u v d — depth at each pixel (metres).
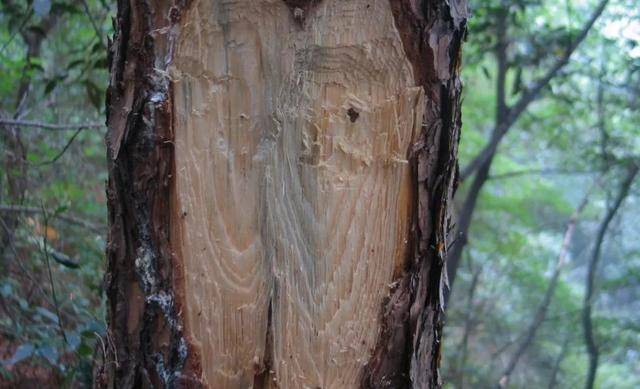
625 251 4.19
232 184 1.28
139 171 1.27
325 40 1.27
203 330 1.29
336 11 1.26
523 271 4.42
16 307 1.88
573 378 4.07
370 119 1.28
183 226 1.28
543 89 2.85
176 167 1.27
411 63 1.27
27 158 2.13
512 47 2.98
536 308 4.21
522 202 4.70
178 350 1.29
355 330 1.30
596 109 3.29
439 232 1.31
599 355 3.47
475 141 4.20
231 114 1.28
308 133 1.28
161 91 1.26
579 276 5.84
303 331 1.30
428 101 1.28
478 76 4.18
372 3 1.26
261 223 1.29
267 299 1.30
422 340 1.33
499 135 2.63
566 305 4.20
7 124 1.86
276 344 1.30
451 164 1.31
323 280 1.30
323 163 1.29
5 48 2.23
